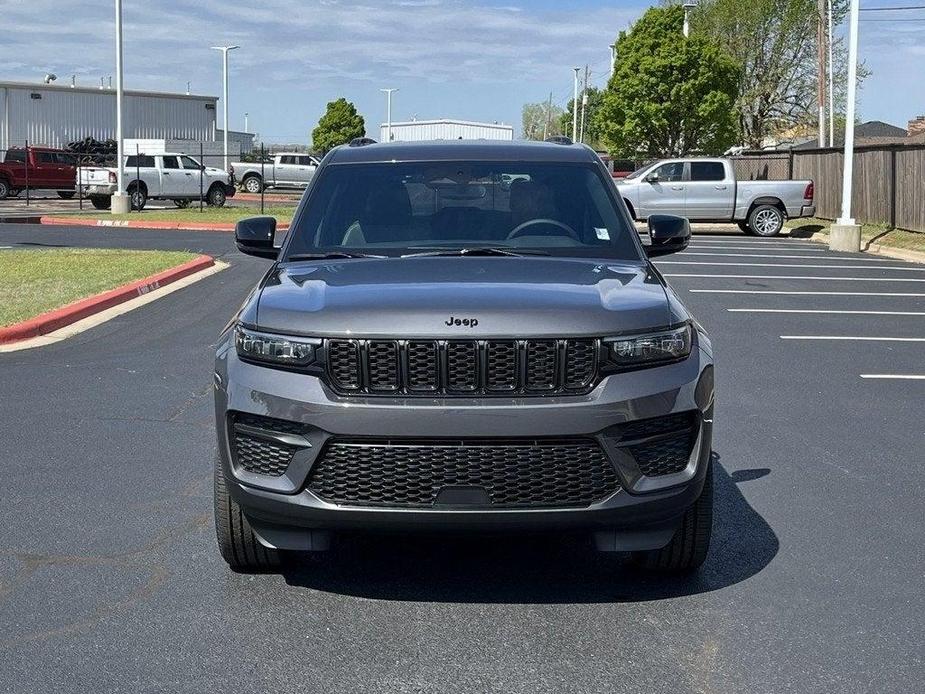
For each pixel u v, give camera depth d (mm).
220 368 4707
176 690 3904
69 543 5430
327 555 5320
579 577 5055
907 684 3984
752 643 4336
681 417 4523
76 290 14336
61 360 10320
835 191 31047
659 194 29047
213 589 4863
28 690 3893
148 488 6352
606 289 4770
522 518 4316
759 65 54188
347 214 5785
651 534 4582
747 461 7109
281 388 4391
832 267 20344
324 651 4234
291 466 4379
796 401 8938
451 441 4297
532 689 3932
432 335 4312
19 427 7785
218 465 4805
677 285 17219
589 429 4297
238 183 54656
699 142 45156
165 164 38781
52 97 61125
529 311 4406
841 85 54000
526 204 5828
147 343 11234
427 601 4750
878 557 5332
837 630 4465
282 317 4531
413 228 5691
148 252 20141
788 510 6082
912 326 13211
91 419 8023
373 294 4605
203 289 15555
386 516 4320
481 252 5465
